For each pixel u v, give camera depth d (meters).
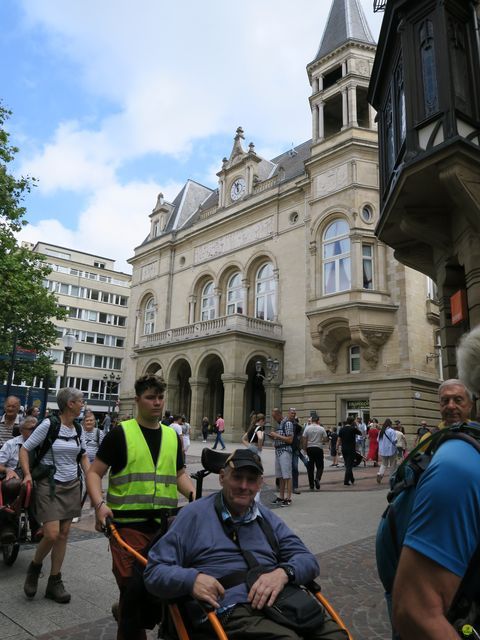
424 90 9.32
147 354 34.09
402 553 1.59
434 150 8.48
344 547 6.67
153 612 2.99
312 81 29.28
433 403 24.48
